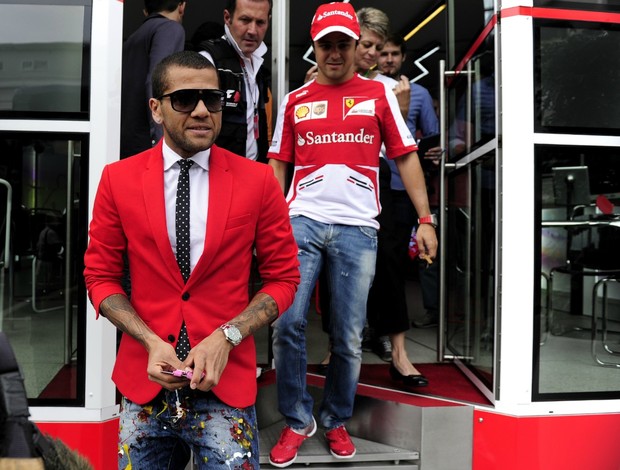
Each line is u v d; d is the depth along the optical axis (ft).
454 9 11.14
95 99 7.83
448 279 11.71
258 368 10.46
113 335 7.95
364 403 9.23
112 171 5.34
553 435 8.21
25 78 7.86
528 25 8.15
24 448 3.01
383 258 9.85
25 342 7.95
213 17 15.80
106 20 7.84
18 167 7.91
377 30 11.16
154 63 8.76
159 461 5.58
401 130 8.38
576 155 8.34
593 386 8.46
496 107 8.40
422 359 11.69
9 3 7.84
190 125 5.08
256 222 5.43
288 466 8.39
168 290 5.21
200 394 5.27
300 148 8.41
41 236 7.92
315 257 8.18
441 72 11.21
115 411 8.00
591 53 8.36
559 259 8.39
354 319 8.18
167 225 5.20
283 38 11.90
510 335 8.21
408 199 11.47
